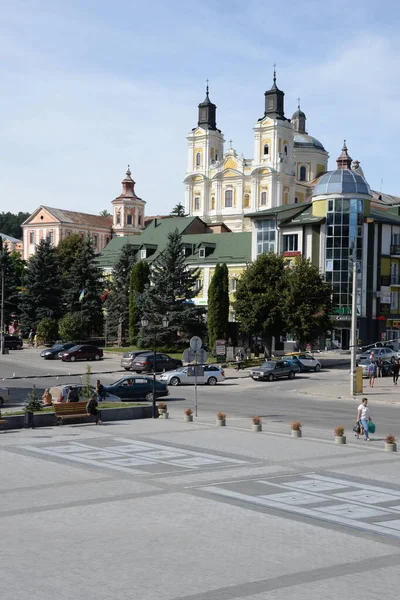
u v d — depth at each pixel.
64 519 15.66
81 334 81.31
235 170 133.25
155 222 103.38
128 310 82.38
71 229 136.12
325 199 75.25
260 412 37.06
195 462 22.48
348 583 11.82
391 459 23.47
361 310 75.06
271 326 63.88
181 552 13.41
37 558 12.97
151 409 34.28
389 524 15.55
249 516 16.11
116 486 19.00
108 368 62.81
